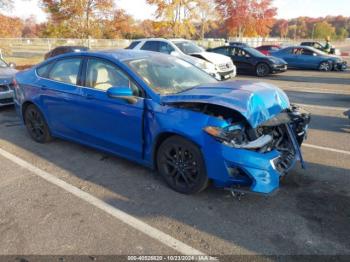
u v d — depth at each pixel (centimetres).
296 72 1689
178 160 367
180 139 354
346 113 615
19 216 333
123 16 2984
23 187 395
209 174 338
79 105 454
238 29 3641
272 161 327
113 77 418
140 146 398
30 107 544
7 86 752
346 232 303
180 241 294
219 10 3525
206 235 301
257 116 330
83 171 438
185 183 369
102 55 440
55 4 2667
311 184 395
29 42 2791
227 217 329
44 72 521
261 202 355
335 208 343
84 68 456
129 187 392
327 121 682
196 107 353
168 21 2747
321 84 1234
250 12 3534
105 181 408
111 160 473
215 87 380
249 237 298
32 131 556
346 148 521
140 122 386
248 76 1552
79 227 314
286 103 389
